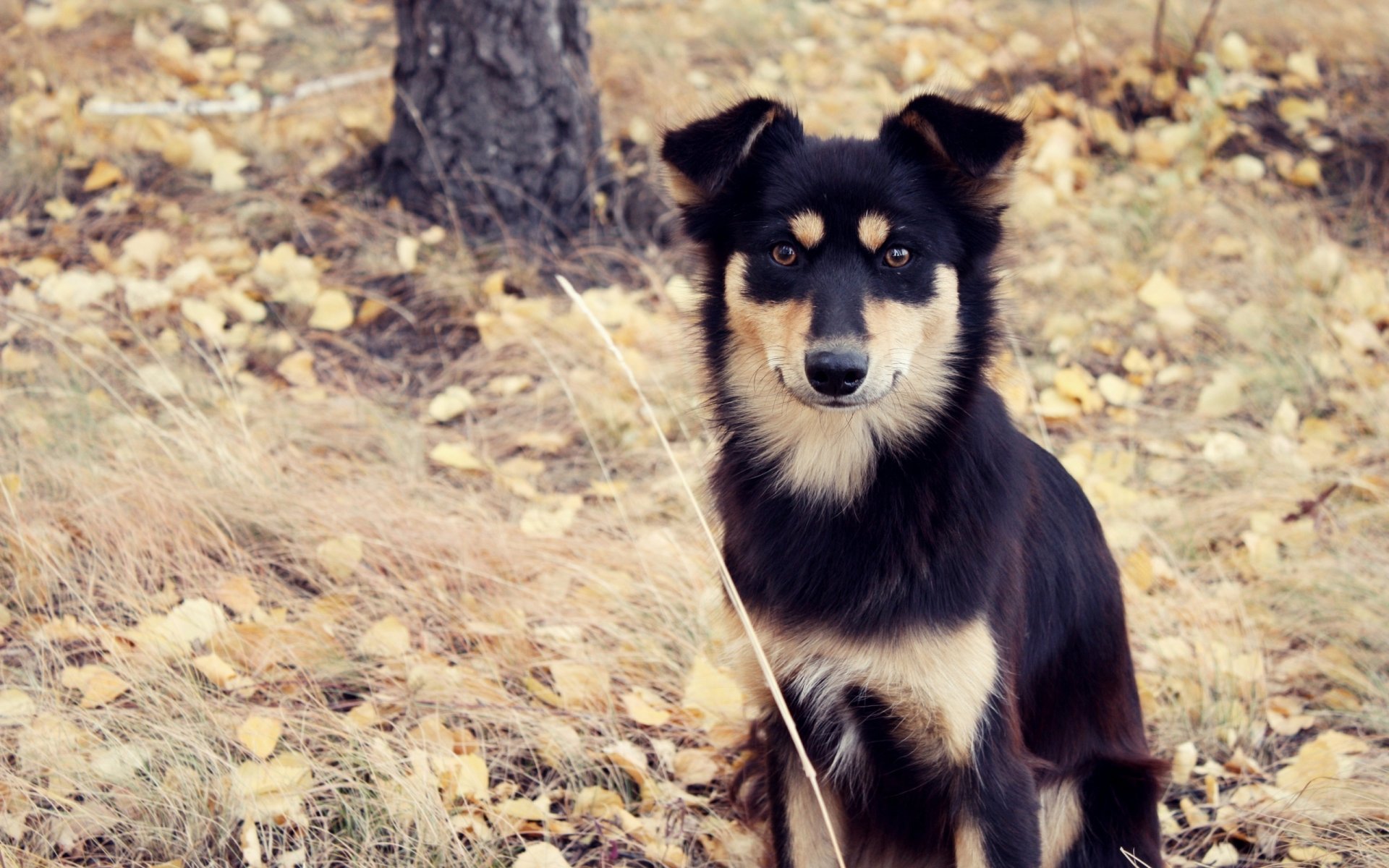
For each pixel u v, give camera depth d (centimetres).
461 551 205
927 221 172
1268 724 192
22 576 195
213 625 192
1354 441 228
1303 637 202
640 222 266
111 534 201
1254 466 221
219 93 297
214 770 178
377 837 176
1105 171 290
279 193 262
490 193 254
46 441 211
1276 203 274
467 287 245
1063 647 175
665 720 188
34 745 178
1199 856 181
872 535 168
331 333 242
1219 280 254
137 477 206
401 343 242
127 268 244
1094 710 176
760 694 172
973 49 328
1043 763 170
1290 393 235
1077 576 175
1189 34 319
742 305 174
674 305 238
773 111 174
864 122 291
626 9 346
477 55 249
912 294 171
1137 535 209
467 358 240
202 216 256
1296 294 247
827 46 341
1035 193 265
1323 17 329
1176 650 196
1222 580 207
